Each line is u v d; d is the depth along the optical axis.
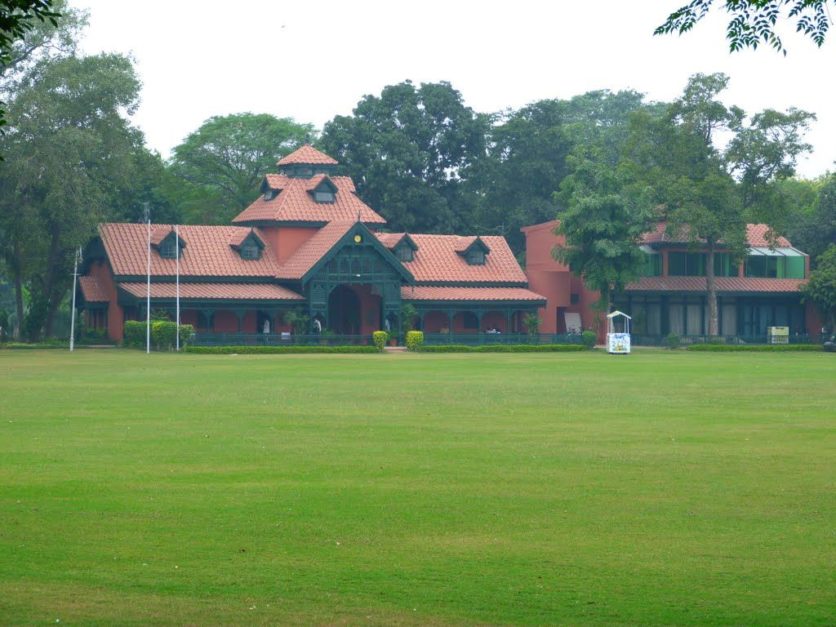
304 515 19.36
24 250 88.88
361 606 14.26
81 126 81.25
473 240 95.19
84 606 14.12
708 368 61.91
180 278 84.75
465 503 20.47
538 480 22.89
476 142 111.00
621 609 14.22
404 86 110.62
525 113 115.31
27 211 77.44
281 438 29.06
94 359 66.25
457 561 16.42
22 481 22.42
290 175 93.88
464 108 110.81
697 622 13.73
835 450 27.36
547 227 97.81
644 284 97.25
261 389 44.41
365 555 16.73
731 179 92.25
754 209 92.25
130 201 93.38
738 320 101.06
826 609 14.24
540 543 17.52
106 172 81.81
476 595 14.76
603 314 95.62
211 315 83.25
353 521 18.92
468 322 94.69
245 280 86.81
